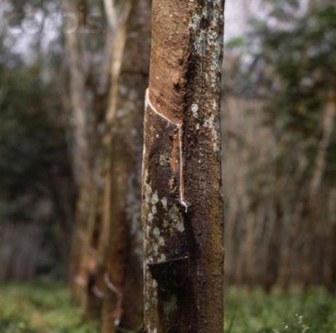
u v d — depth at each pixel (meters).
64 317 13.20
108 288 8.52
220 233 4.53
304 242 23.27
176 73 4.57
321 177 18.48
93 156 17.50
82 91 18.00
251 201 24.25
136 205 8.59
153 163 4.53
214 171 4.57
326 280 21.81
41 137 27.53
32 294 20.47
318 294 17.45
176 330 4.44
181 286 4.43
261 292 20.78
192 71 4.59
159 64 4.63
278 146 20.80
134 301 8.41
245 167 25.17
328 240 22.56
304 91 12.97
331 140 15.32
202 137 4.58
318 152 15.53
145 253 4.56
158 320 4.47
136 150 8.75
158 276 4.43
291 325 6.20
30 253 38.25
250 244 24.05
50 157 28.14
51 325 11.94
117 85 9.16
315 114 13.31
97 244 12.46
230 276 27.69
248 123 24.44
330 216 23.27
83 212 17.23
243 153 25.19
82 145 17.84
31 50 21.06
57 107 26.28
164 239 4.45
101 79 18.94
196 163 4.54
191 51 4.60
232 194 26.22
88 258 12.54
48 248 36.94
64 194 29.58
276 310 12.13
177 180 4.46
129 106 8.93
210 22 4.68
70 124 22.38
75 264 17.58
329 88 12.84
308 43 12.63
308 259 22.42
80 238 16.89
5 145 27.33
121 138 8.78
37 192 30.52
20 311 14.17
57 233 35.69
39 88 25.72
